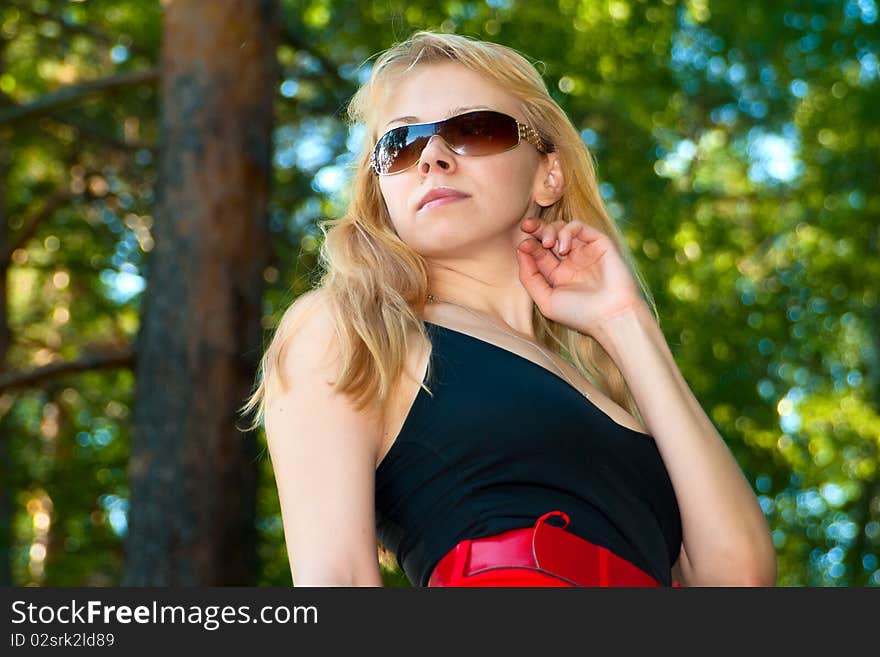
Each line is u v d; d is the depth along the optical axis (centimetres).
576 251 341
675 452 301
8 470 1534
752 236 1831
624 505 281
